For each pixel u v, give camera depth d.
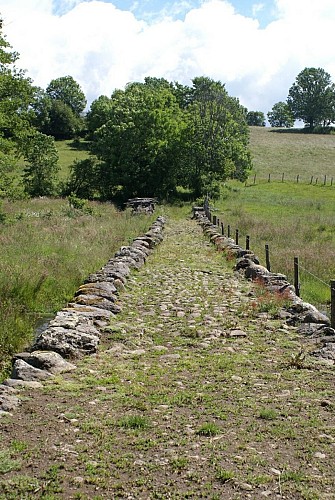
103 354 8.45
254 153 89.38
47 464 4.98
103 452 5.26
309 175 71.38
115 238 21.44
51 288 13.41
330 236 24.88
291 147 96.25
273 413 6.16
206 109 51.94
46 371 7.42
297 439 5.61
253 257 17.05
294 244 21.92
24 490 4.52
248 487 4.67
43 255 16.89
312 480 4.81
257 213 36.94
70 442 5.43
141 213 34.06
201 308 11.70
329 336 9.16
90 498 4.47
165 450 5.32
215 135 49.62
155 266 17.19
